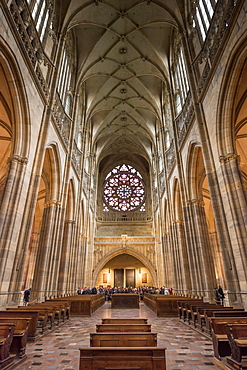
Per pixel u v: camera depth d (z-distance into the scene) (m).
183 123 19.34
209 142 13.60
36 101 13.49
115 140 39.09
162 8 19.91
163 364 3.71
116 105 31.47
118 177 44.62
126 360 3.75
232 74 11.37
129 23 22.27
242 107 14.59
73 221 22.77
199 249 16.38
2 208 10.66
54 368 5.27
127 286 38.41
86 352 3.79
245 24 9.89
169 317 14.12
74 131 22.05
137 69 26.50
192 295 16.20
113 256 36.28
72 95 22.58
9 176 11.27
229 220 11.11
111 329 5.30
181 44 19.03
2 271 9.84
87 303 14.87
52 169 17.52
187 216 17.88
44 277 15.23
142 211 41.53
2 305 9.58
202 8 15.73
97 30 22.88
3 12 9.81
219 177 12.16
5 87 12.55
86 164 30.94
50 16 16.58
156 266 34.44
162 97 28.33
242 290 9.87
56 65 16.98
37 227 29.31
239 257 10.20
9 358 5.32
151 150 37.94
